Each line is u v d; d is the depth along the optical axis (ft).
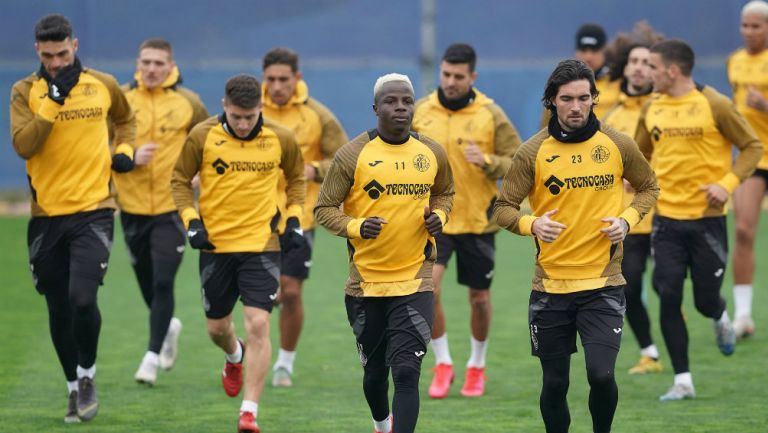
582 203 74.59
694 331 128.88
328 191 77.66
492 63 229.04
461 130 104.58
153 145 99.25
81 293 86.79
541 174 75.15
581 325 74.59
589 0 228.22
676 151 99.60
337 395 101.45
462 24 228.84
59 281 90.38
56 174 88.58
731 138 99.25
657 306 145.69
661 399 97.19
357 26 228.63
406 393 74.79
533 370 111.24
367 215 77.46
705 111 98.78
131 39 226.99
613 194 75.05
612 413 74.64
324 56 229.04
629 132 113.80
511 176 76.43
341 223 75.87
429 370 113.29
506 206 76.13
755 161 99.04
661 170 100.63
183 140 112.27
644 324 108.68
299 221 90.12
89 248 88.28
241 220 88.12
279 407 96.58
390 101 75.92
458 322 136.15
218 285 89.25
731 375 106.63
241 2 227.61
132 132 95.40
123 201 110.11
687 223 99.45
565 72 73.31
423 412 94.58
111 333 129.59
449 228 102.73
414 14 228.84
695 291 102.17
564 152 74.69
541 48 228.84
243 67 228.22
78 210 88.63
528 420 91.04
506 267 175.01
